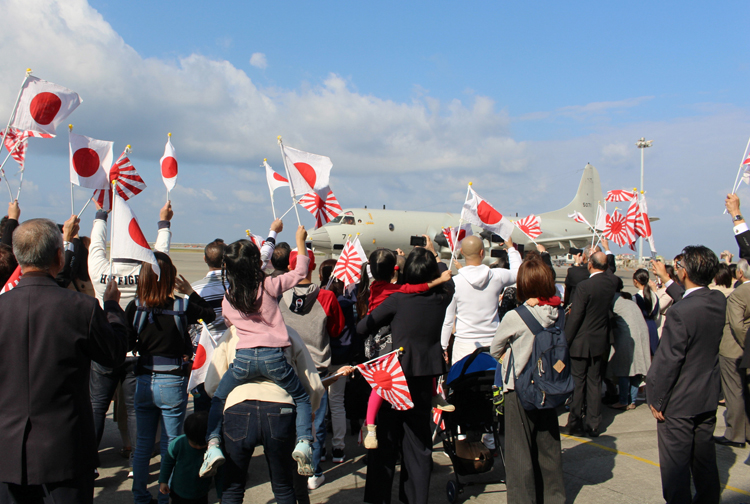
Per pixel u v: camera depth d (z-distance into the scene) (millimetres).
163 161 5082
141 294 3432
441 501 3889
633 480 4219
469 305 4355
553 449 3549
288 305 4121
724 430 5766
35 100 4387
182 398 3551
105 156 4824
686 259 3342
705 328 3191
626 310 6422
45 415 2299
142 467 3471
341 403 4676
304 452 2730
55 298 2381
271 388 2822
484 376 3930
